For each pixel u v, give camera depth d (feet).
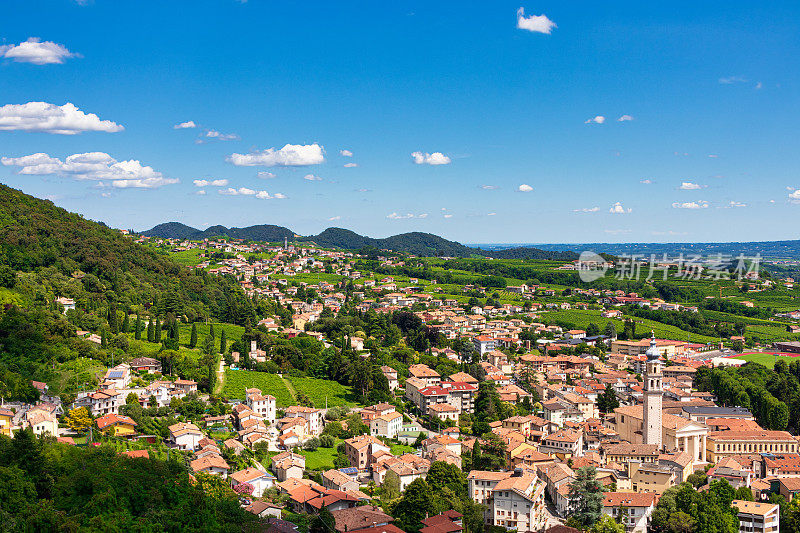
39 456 551.59
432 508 622.13
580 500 655.76
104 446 642.63
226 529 531.50
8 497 497.46
